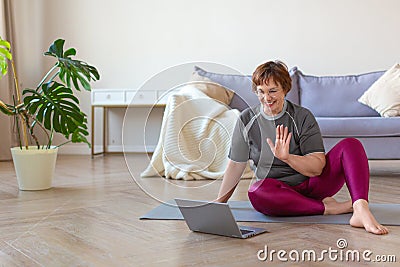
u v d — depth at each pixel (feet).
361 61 17.33
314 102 14.69
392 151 12.30
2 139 17.34
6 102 17.40
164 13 18.69
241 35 18.12
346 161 6.89
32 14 19.17
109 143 19.10
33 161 10.13
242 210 7.76
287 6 17.74
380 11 17.16
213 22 18.34
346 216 7.23
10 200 9.11
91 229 6.78
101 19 19.06
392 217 7.18
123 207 8.32
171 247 5.81
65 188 10.45
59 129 9.95
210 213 6.07
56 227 6.93
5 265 5.22
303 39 17.66
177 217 7.39
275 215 7.34
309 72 17.66
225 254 5.49
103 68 19.10
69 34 19.22
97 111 19.16
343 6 17.37
